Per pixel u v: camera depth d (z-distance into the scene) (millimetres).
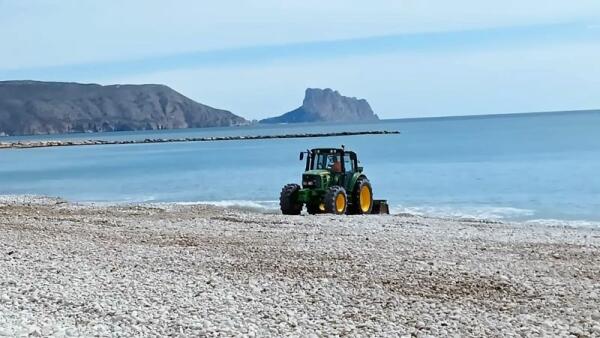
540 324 9477
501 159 60250
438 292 11367
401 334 8992
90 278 12383
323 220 20859
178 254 14820
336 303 10672
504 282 11984
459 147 83938
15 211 24344
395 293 11297
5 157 95750
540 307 10406
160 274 12773
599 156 59688
